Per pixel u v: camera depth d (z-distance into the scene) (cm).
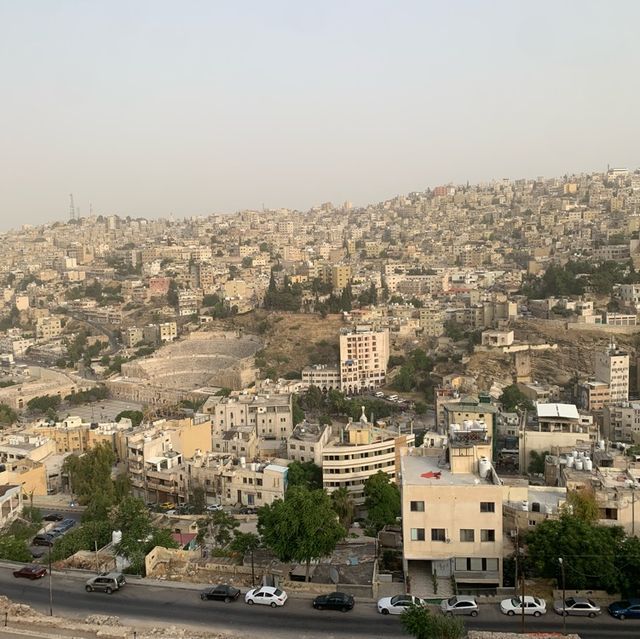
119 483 19062
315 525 10550
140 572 10888
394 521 14900
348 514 15738
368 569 11281
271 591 9606
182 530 15025
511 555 10688
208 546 13412
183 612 9362
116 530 12712
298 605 9581
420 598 9819
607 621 9031
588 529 10088
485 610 9369
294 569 11338
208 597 9719
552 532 10062
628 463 15650
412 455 12456
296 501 10900
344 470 19462
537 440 19125
